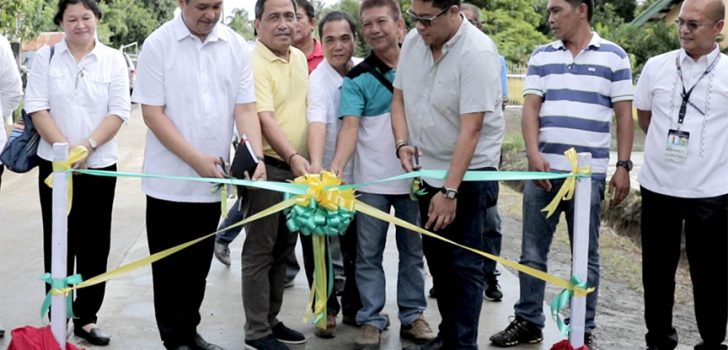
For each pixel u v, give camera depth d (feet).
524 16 68.44
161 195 12.24
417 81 12.33
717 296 13.24
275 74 13.57
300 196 11.14
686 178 12.90
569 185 10.62
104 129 13.82
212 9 11.76
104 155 13.99
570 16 13.64
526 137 14.15
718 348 13.52
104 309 16.52
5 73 14.37
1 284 18.43
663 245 13.35
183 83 12.01
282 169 13.73
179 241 12.46
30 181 34.86
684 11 12.67
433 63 12.12
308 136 13.88
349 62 14.75
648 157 13.41
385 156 13.97
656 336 13.66
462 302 12.42
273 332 14.42
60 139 13.58
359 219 14.16
